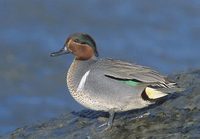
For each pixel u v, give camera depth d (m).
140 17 28.62
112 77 8.77
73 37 9.27
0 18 28.14
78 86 8.98
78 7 29.83
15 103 18.58
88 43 9.20
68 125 9.67
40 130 9.80
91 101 8.94
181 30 26.84
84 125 9.50
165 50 24.17
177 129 8.56
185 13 29.11
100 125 9.23
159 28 27.19
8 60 22.58
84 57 9.18
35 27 27.06
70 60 22.22
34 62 22.36
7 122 17.23
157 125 8.80
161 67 22.39
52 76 21.00
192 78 10.22
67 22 27.94
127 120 9.12
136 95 8.70
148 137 8.49
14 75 21.11
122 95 8.73
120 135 8.73
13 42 24.67
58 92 19.45
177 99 9.39
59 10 29.47
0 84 20.22
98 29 27.09
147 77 8.68
